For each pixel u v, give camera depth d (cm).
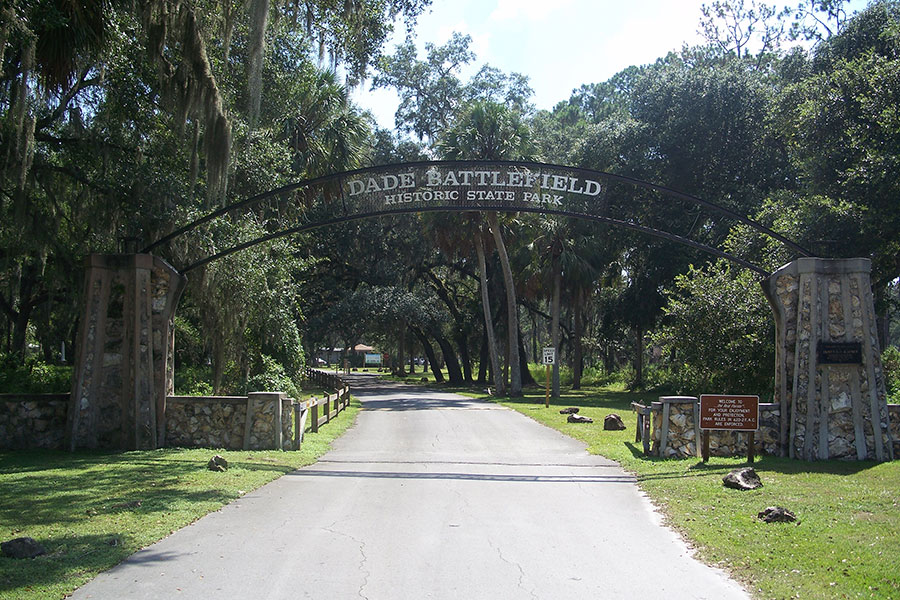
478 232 3650
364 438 1673
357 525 774
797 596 538
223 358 1930
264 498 921
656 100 3528
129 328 1346
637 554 664
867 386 1226
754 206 3147
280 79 1920
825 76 2192
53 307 2841
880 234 1884
